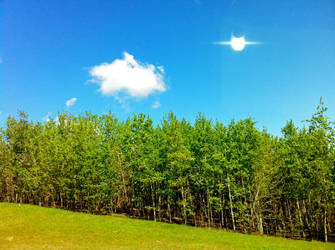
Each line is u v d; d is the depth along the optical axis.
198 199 40.50
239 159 30.47
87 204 40.94
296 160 28.95
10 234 22.23
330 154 26.91
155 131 38.41
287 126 35.34
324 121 27.52
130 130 38.59
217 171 31.98
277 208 35.66
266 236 26.86
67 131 44.66
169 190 34.34
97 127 40.59
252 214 30.17
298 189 28.89
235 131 32.47
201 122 35.06
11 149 43.62
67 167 38.06
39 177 39.53
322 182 26.41
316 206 31.72
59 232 23.53
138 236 23.47
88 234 23.33
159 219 39.16
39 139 43.47
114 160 37.84
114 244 20.56
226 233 26.72
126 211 46.47
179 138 33.69
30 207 34.56
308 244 22.98
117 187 40.31
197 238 23.53
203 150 33.03
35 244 19.56
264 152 29.78
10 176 43.25
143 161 34.56
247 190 31.06
